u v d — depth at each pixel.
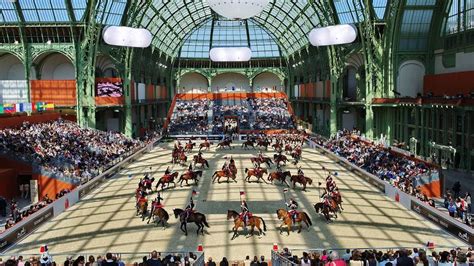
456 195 34.88
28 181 39.78
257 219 26.31
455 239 25.11
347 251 19.89
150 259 17.28
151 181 37.72
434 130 48.75
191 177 40.28
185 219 26.80
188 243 25.19
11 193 38.59
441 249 22.64
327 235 26.19
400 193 33.38
